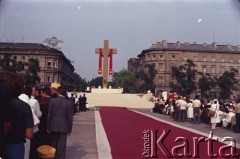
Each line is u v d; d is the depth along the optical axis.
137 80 114.75
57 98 8.92
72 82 131.50
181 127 20.78
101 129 18.91
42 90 10.15
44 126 9.48
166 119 28.12
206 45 93.06
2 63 51.41
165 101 39.31
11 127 5.60
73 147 12.45
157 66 92.25
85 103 39.06
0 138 5.44
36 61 53.53
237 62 90.19
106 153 10.99
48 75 84.44
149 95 62.41
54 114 8.81
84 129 18.84
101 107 50.41
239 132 18.06
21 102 5.76
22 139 5.68
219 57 90.44
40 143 9.39
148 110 48.09
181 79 60.88
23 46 82.06
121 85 115.06
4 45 79.81
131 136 15.66
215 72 90.56
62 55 89.44
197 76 80.31
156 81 91.25
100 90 65.50
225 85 56.84
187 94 59.91
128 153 11.00
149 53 94.25
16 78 5.82
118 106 55.62
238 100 18.45
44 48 83.06
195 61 90.56
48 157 8.30
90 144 13.19
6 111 5.55
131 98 61.66
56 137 8.94
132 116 31.31
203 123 24.48
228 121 20.36
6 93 5.52
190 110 25.69
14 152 5.59
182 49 91.12
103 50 67.25
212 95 57.66
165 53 92.06
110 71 67.44
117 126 20.91
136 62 123.38
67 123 8.87
